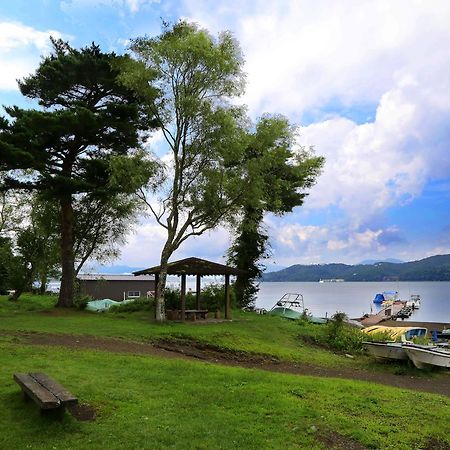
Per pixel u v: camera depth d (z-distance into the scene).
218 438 7.91
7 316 26.11
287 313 38.88
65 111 28.31
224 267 30.73
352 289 187.50
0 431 7.79
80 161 30.45
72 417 8.38
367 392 12.38
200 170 27.25
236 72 26.58
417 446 8.38
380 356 22.12
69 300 32.56
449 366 19.95
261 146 27.89
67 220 33.06
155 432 7.99
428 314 67.38
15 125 27.70
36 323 22.75
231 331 24.64
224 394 10.55
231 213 29.53
